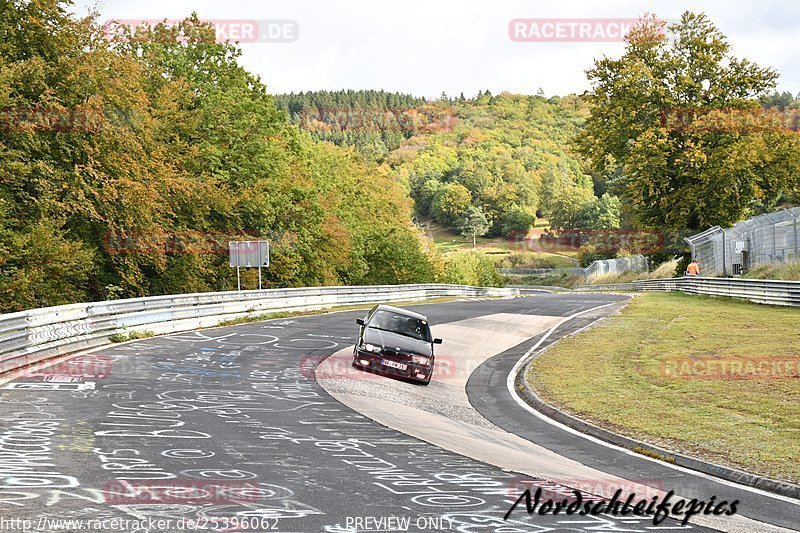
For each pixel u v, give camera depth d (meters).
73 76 33.94
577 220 170.25
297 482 8.21
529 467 10.05
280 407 13.27
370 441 10.85
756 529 7.80
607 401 15.70
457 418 14.21
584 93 60.41
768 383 16.61
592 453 11.64
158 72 45.66
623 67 58.38
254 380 16.19
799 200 67.56
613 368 19.61
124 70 37.31
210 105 47.72
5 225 32.03
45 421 10.82
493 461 10.20
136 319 23.25
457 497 8.05
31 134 32.00
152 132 41.81
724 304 35.66
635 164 56.50
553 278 128.75
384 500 7.71
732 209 56.44
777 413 13.94
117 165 35.97
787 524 8.05
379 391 16.23
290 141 63.34
